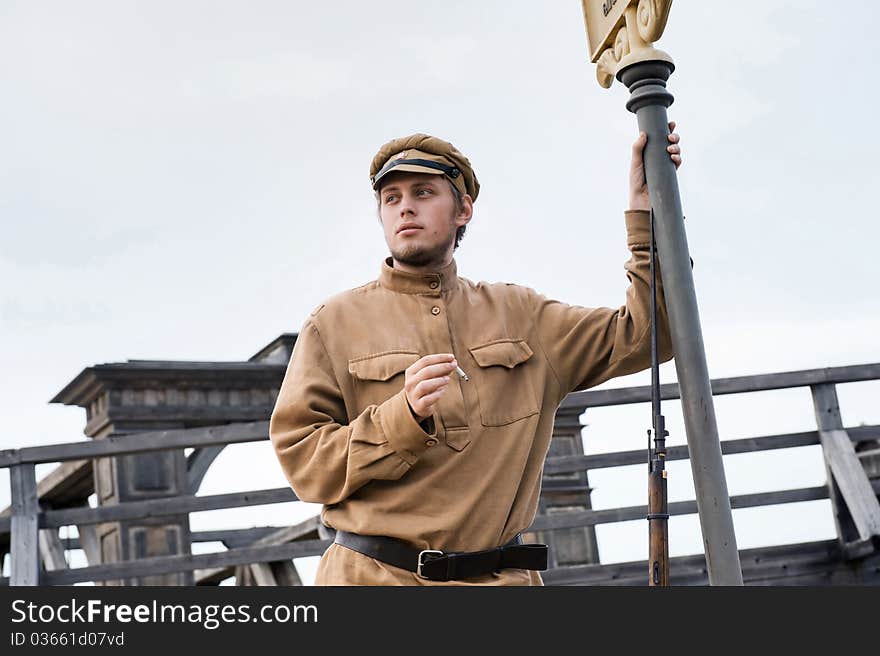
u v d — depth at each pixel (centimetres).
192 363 845
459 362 277
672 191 277
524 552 269
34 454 673
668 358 288
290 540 761
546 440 285
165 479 829
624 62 282
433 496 262
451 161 286
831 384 702
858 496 667
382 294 285
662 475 265
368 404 273
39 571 652
